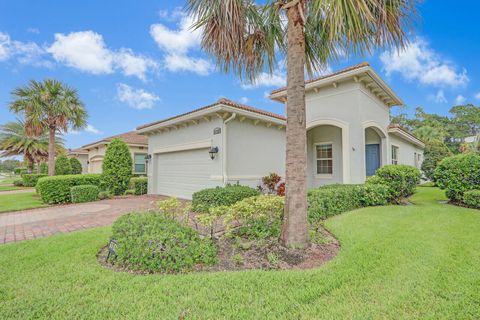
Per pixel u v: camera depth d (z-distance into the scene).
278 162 12.66
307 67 5.68
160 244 3.76
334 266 3.55
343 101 10.24
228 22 4.43
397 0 4.18
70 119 15.38
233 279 3.23
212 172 10.19
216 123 10.05
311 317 2.47
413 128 33.66
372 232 5.01
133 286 3.13
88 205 10.21
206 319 2.46
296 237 4.21
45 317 2.56
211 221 4.48
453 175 7.97
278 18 5.22
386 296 2.77
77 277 3.40
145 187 14.59
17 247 4.63
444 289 2.87
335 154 12.16
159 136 13.71
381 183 8.58
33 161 29.14
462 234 4.75
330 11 3.57
